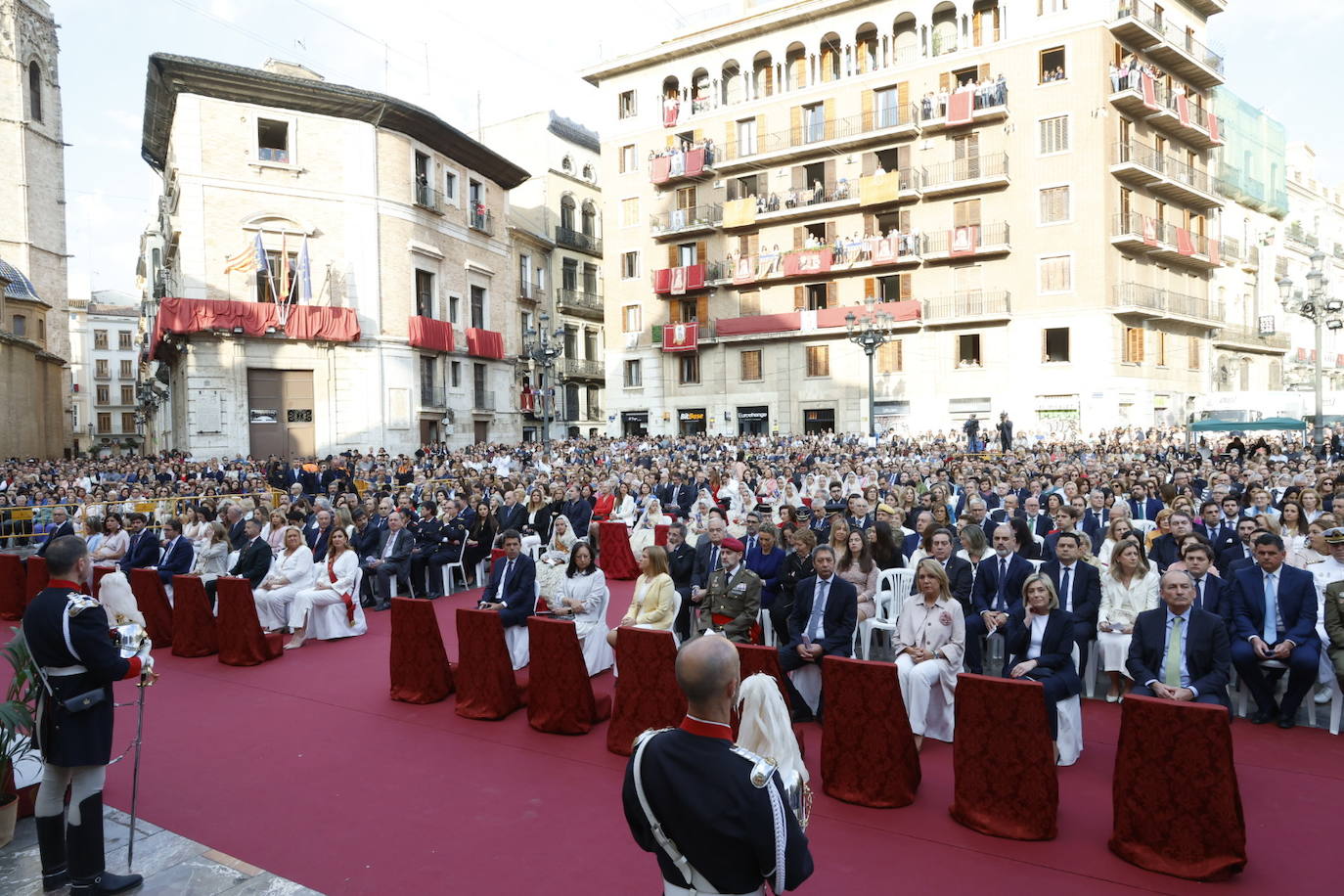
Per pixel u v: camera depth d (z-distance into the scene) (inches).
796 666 283.3
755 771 103.7
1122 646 290.7
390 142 1366.9
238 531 521.0
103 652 175.6
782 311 1616.6
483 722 288.0
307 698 318.7
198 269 1206.3
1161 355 1451.8
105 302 3828.7
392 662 317.1
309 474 946.1
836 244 1521.9
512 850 195.2
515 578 353.1
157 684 341.1
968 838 197.5
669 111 1707.7
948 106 1400.1
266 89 1236.5
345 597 415.8
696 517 560.4
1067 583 302.5
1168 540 385.1
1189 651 245.1
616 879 180.7
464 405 1542.8
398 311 1376.7
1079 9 1321.4
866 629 326.3
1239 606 282.0
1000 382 1407.5
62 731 173.5
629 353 1807.3
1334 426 1348.4
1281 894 170.7
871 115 1494.8
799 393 1599.4
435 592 517.0
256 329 1219.9
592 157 2202.3
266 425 1258.6
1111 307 1322.6
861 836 198.8
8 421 1617.9
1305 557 340.8
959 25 1425.9
